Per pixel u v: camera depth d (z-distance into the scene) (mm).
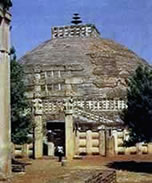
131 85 29688
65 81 55562
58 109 45375
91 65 57969
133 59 61469
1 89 17781
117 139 41219
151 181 23578
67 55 60219
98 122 44188
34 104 38688
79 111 45594
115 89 54156
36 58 60844
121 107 48938
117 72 56844
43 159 37406
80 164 33125
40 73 57000
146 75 29094
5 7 17781
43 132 41156
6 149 17875
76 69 57094
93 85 55031
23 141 28328
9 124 18109
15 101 27703
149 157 38719
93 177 17875
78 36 65000
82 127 43906
